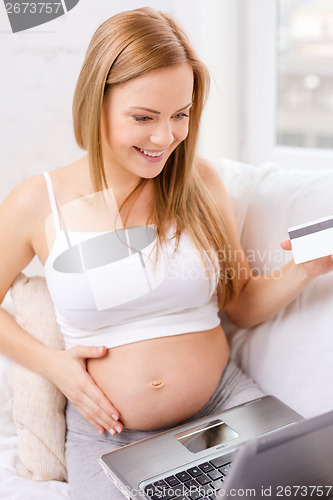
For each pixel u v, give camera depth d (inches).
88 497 41.3
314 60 69.7
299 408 48.1
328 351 46.2
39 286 51.1
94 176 45.3
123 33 40.1
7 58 63.4
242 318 52.4
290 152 71.4
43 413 48.1
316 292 47.5
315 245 40.6
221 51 67.8
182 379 46.0
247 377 51.9
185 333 46.9
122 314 46.1
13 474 47.0
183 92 40.6
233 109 72.0
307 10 68.4
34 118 65.2
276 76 70.6
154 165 43.4
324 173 50.9
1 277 49.4
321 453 29.5
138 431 47.2
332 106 70.1
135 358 45.6
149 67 39.3
